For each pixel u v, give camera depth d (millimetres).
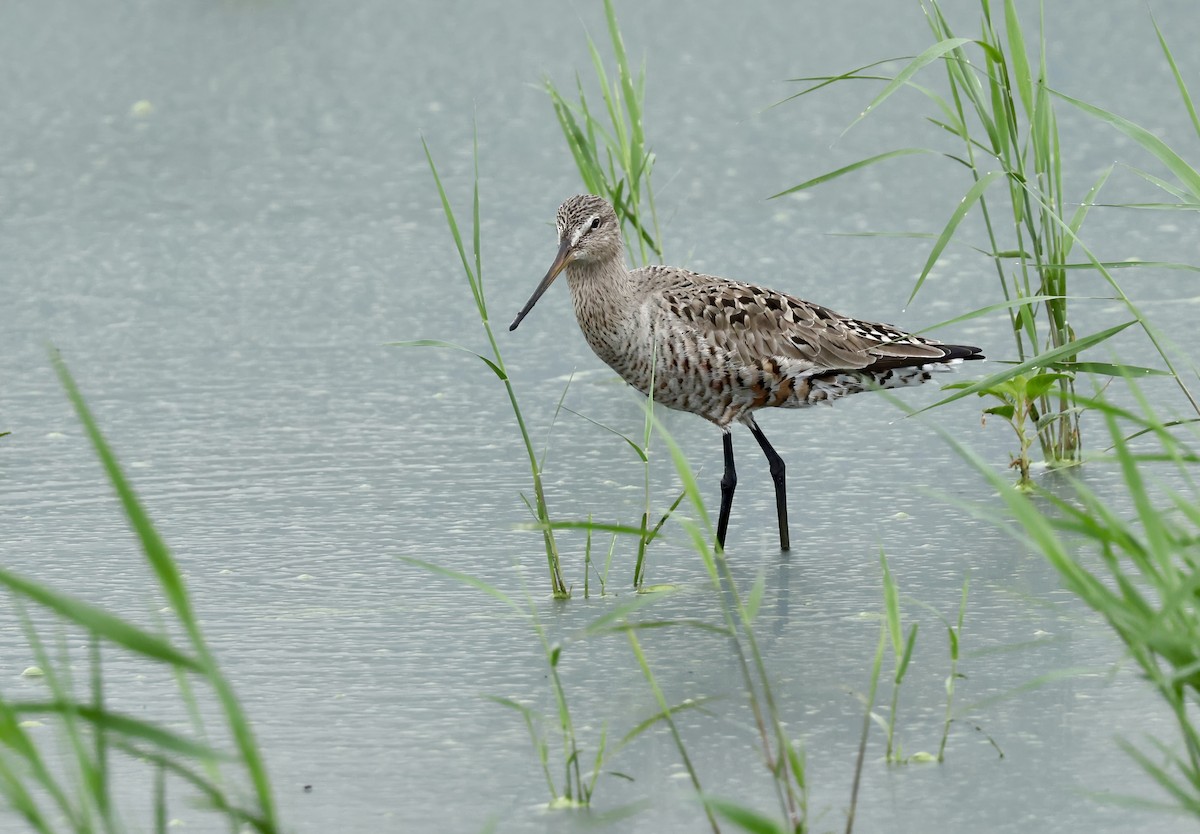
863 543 12242
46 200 22453
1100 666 9812
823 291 17781
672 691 9773
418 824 8266
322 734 9312
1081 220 13008
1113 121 10625
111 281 19375
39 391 16047
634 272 13055
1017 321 13352
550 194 21719
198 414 15383
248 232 21016
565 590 11375
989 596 11031
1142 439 13758
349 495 13398
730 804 6762
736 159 22703
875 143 23172
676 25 28078
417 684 9977
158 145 24562
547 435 14680
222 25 30031
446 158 23375
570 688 9875
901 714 9328
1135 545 7328
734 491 13125
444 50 27891
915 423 14914
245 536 12539
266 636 10719
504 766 8883
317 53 28172
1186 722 7285
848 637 10500
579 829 8164
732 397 12680
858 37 27000
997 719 9195
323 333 17578
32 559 12094
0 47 29094
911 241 19547
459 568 11883
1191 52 25688
